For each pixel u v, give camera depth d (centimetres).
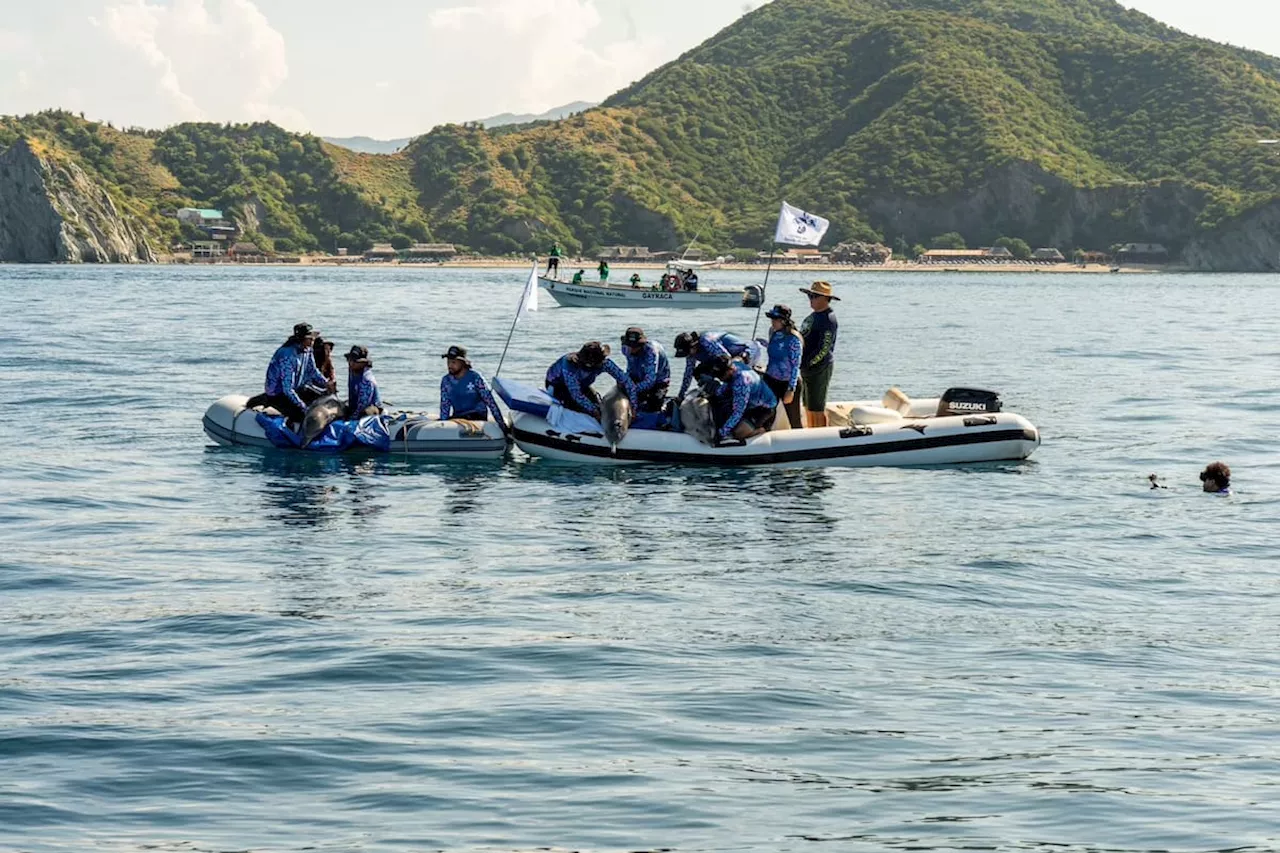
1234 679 851
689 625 974
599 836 610
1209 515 1420
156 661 878
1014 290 12381
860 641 937
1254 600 1063
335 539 1285
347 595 1065
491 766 693
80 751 709
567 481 1612
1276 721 767
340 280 13262
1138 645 930
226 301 7338
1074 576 1142
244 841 603
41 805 640
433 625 971
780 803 648
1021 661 889
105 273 15038
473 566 1173
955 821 627
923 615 1010
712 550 1241
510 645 917
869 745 727
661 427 1758
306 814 633
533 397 1777
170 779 673
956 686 832
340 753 710
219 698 801
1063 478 1648
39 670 856
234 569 1157
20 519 1372
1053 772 688
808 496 1523
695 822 625
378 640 927
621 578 1128
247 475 1639
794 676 849
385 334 4431
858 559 1203
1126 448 1906
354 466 1708
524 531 1327
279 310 6253
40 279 11831
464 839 606
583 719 765
